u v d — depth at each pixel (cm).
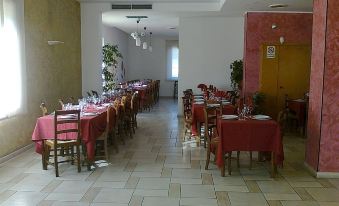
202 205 345
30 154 531
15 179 417
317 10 440
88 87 834
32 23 575
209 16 888
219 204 348
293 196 371
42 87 620
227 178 427
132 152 552
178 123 824
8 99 502
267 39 769
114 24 1086
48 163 459
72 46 772
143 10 808
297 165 489
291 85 777
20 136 540
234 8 734
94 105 586
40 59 609
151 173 445
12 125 515
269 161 486
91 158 454
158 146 592
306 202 356
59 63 699
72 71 775
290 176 439
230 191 384
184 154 540
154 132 715
